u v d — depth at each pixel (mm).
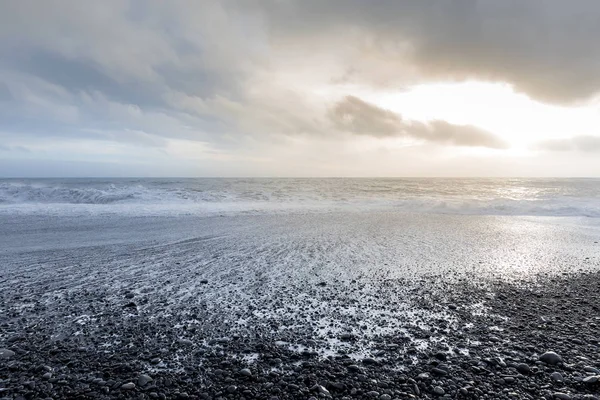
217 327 4684
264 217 17156
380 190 35562
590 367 3604
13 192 22688
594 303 5719
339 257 8875
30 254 8961
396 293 6148
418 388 3262
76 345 4129
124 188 27000
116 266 7895
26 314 5070
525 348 4098
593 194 29984
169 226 13945
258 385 3311
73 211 17875
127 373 3510
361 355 3932
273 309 5355
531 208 19641
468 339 4359
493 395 3164
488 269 7781
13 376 3416
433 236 11992
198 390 3229
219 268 7793
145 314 5129
